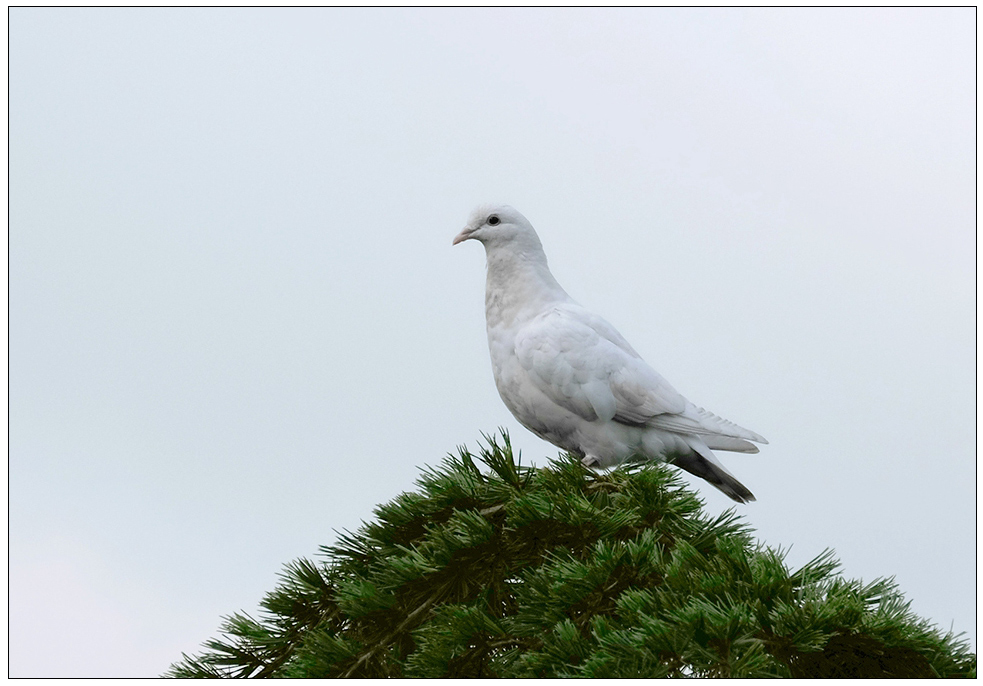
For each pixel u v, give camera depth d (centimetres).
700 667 593
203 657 772
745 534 779
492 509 803
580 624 690
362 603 750
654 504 796
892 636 634
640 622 627
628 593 666
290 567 808
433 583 768
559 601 696
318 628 769
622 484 816
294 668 719
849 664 643
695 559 703
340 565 816
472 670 699
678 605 648
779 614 636
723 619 606
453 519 788
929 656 632
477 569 771
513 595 766
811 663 645
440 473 836
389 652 734
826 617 632
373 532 827
